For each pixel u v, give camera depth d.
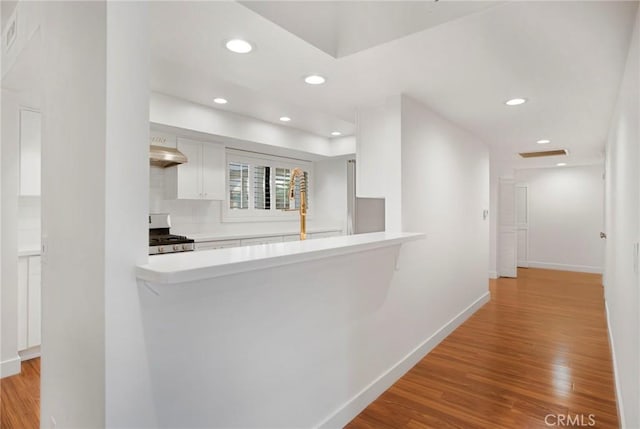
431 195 3.12
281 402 1.68
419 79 2.35
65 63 1.33
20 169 2.88
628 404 1.79
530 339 3.36
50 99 1.47
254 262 1.30
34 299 2.80
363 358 2.26
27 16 1.75
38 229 3.20
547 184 7.24
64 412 1.37
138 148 1.16
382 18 1.55
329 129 4.77
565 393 2.39
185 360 1.29
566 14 1.56
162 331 1.22
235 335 1.46
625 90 2.06
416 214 2.88
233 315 1.45
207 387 1.36
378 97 2.70
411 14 1.52
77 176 1.25
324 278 1.93
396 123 2.66
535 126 3.62
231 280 1.44
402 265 2.70
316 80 2.36
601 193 6.71
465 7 1.46
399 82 2.40
